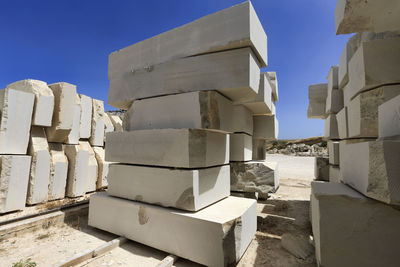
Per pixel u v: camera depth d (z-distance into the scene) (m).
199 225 2.13
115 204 2.82
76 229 3.12
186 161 2.29
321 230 1.75
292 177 8.59
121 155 2.88
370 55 2.12
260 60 2.55
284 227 3.32
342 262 1.68
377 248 1.60
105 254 2.40
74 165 4.31
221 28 2.29
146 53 2.86
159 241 2.39
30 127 3.83
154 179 2.54
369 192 1.56
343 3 1.63
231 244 2.10
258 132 5.02
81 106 4.91
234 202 2.73
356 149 1.88
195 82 2.44
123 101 3.09
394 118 1.56
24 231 2.94
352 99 2.61
